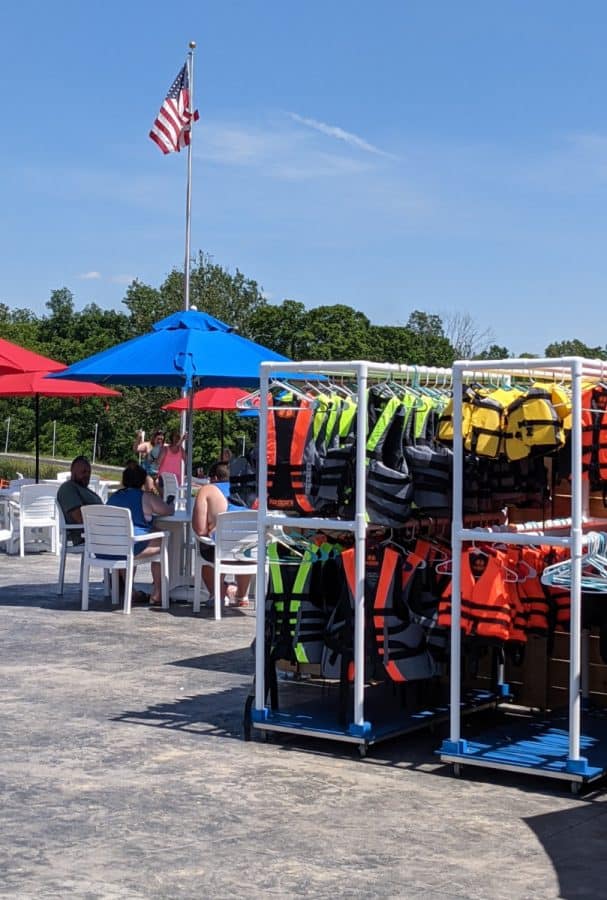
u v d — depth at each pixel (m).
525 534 5.77
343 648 6.33
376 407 6.43
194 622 10.22
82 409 48.34
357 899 4.23
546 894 4.30
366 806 5.36
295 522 6.42
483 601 5.98
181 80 19.78
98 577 12.99
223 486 11.08
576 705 5.59
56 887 4.29
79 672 8.15
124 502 10.88
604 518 6.73
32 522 14.84
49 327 72.25
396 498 6.25
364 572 6.22
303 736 6.61
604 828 5.09
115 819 5.11
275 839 4.88
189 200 23.08
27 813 5.17
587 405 6.01
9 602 11.18
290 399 6.73
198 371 10.27
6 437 46.84
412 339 53.41
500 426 5.95
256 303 44.91
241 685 7.81
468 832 5.01
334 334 49.47
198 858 4.63
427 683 7.09
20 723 6.76
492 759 5.80
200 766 5.97
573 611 5.59
